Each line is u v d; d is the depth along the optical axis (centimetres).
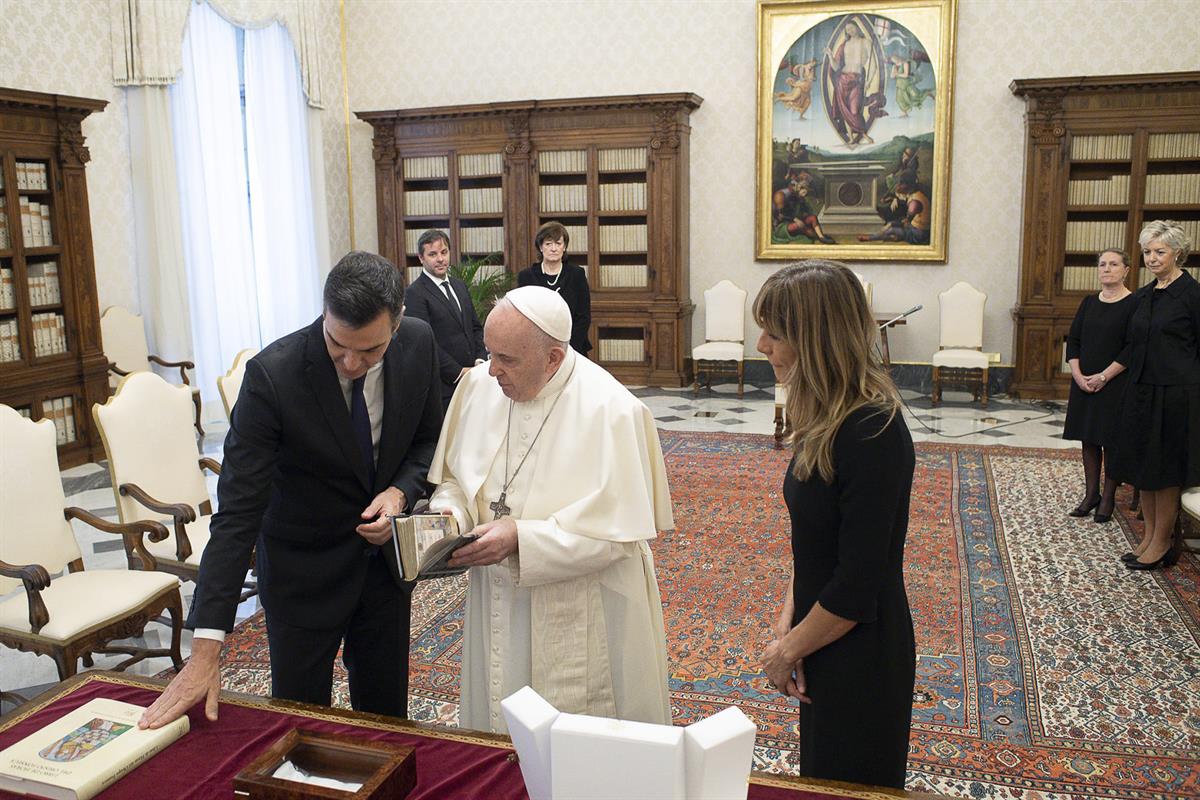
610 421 214
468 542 198
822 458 184
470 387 238
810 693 198
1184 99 909
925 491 640
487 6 1110
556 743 138
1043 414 912
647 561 232
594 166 1060
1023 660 389
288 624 235
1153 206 934
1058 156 945
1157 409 471
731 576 487
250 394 219
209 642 199
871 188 1034
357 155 1164
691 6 1055
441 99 1139
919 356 1049
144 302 860
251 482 216
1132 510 586
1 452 351
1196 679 367
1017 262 1011
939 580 479
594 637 222
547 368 212
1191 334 470
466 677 235
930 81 998
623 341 1094
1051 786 299
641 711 227
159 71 838
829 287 183
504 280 1073
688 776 135
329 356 221
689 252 1101
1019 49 977
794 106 1038
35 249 710
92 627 337
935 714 346
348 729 187
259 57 977
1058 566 496
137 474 407
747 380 1109
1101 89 920
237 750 180
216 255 928
